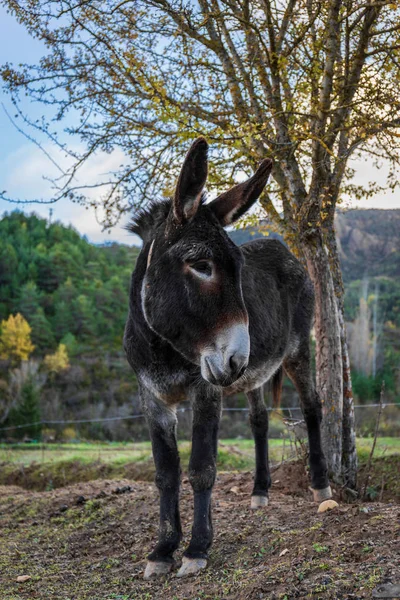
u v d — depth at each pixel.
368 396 36.47
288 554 4.02
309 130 6.20
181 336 3.96
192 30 6.50
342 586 3.18
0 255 109.38
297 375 6.22
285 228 7.19
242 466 9.80
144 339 4.35
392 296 59.94
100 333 89.44
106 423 42.91
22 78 6.81
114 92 6.88
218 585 3.82
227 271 3.84
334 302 6.81
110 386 64.44
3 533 6.56
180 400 4.60
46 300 98.88
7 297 98.69
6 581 4.82
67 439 28.78
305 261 6.99
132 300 4.43
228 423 31.80
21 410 43.72
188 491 6.87
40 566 5.26
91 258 129.50
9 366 66.31
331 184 6.65
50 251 121.50
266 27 6.72
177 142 6.77
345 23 6.49
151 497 6.81
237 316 3.78
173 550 4.52
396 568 3.27
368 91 6.42
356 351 47.81
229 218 4.15
